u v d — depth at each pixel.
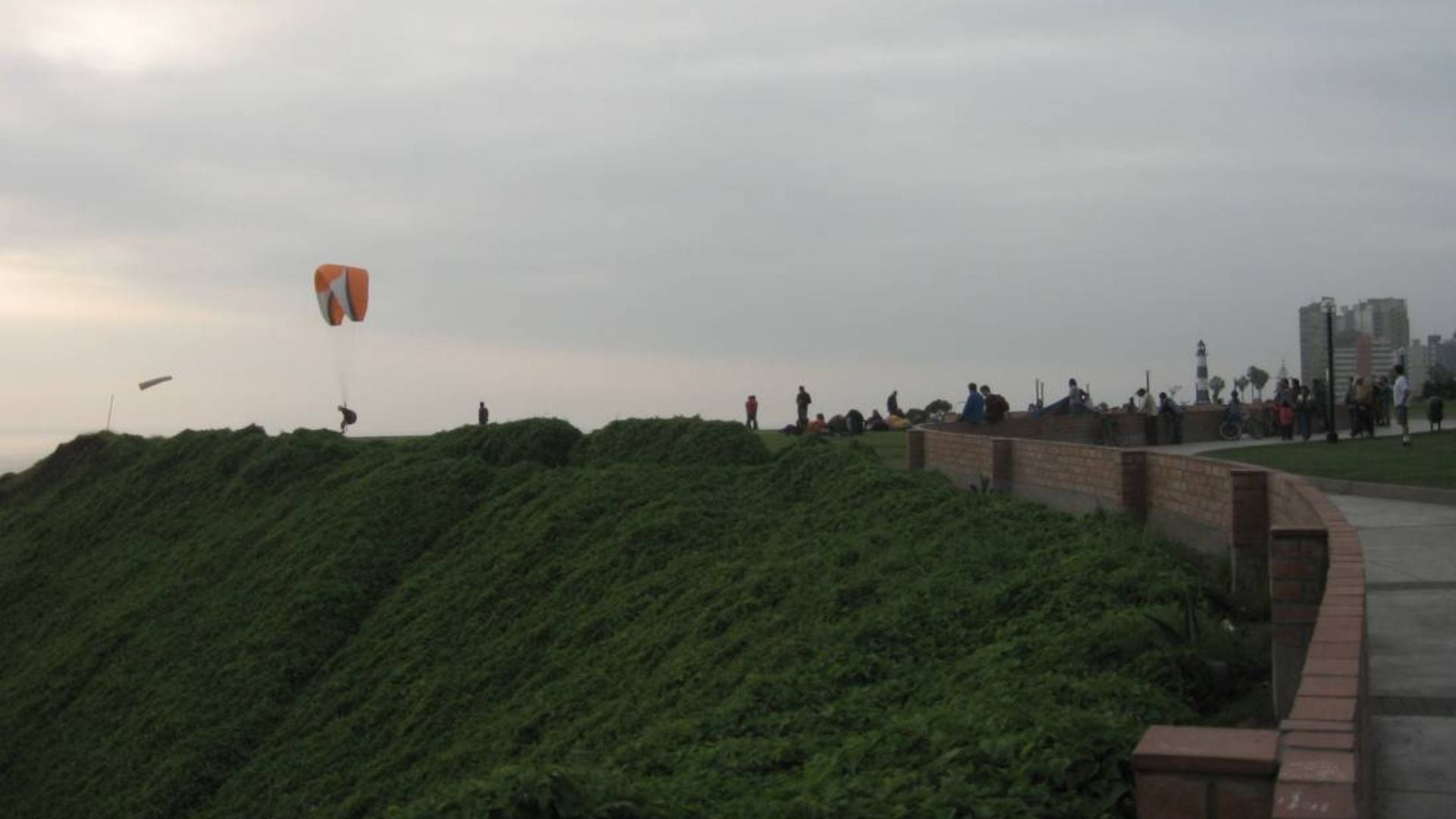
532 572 25.28
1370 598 12.68
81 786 25.53
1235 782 5.08
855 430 43.31
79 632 33.19
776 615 16.92
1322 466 26.41
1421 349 141.00
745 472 28.39
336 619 27.12
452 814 7.44
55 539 40.22
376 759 21.08
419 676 23.16
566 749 16.09
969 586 14.98
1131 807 6.97
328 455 37.34
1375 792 7.27
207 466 40.09
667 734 11.92
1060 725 7.71
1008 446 24.14
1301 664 9.19
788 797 8.09
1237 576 13.79
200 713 25.27
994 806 6.87
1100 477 19.42
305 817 20.38
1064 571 14.03
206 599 30.97
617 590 22.77
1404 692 9.39
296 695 25.22
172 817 22.78
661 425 31.91
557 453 33.38
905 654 13.08
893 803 7.25
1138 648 10.98
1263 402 50.81
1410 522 18.11
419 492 31.53
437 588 26.44
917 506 21.50
